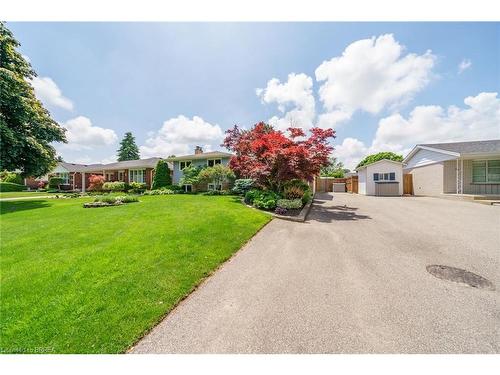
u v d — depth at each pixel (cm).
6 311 262
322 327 228
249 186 1547
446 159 1377
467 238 516
